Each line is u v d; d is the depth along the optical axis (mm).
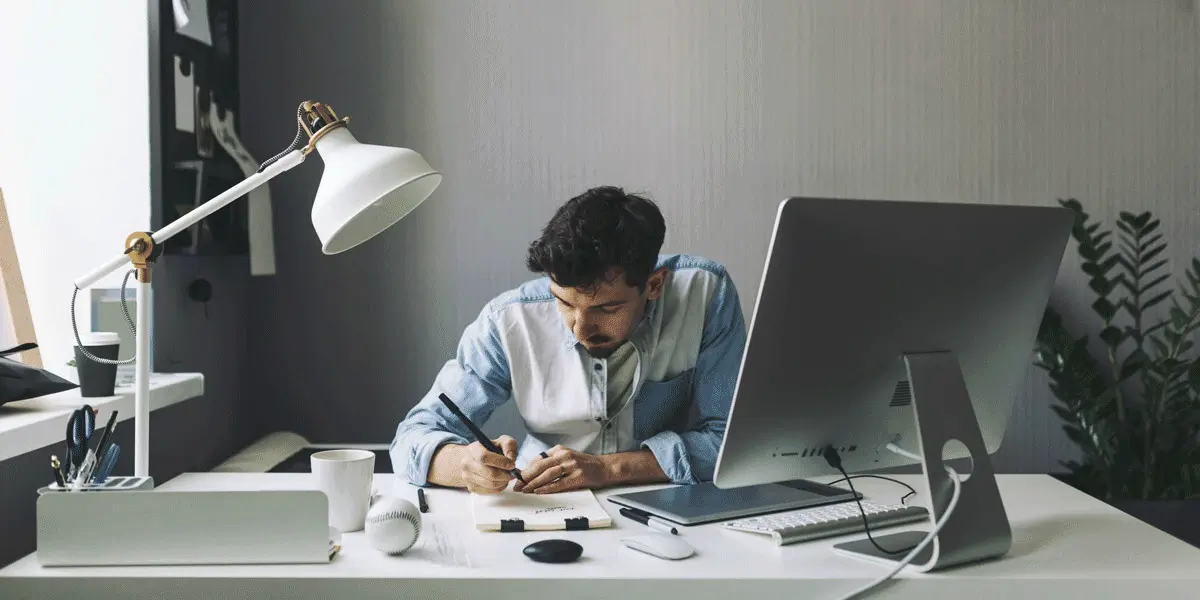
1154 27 2732
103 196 2023
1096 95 2742
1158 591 1106
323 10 2721
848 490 1504
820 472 1261
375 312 2766
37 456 1522
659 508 1377
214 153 2260
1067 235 1295
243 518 1143
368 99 2732
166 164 2025
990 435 1374
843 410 1222
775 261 1096
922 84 2738
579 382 1707
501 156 2744
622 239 1437
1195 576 1111
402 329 2768
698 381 1802
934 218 1166
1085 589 1107
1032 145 2748
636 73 2736
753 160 2744
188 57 2133
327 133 1326
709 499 1436
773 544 1232
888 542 1218
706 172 2744
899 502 1438
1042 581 1105
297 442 2598
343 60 2725
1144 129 2748
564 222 1460
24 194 2006
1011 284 1274
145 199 2027
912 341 1222
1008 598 1108
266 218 2549
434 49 2734
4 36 2010
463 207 2754
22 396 1546
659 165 2744
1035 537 1278
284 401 2766
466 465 1467
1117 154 2750
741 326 1807
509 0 2730
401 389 2775
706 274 1789
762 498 1440
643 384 1762
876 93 2738
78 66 2025
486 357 1736
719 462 1181
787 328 1135
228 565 1141
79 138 2021
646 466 1580
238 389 2609
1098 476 2590
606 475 1543
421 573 1104
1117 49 2736
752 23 2730
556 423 1723
